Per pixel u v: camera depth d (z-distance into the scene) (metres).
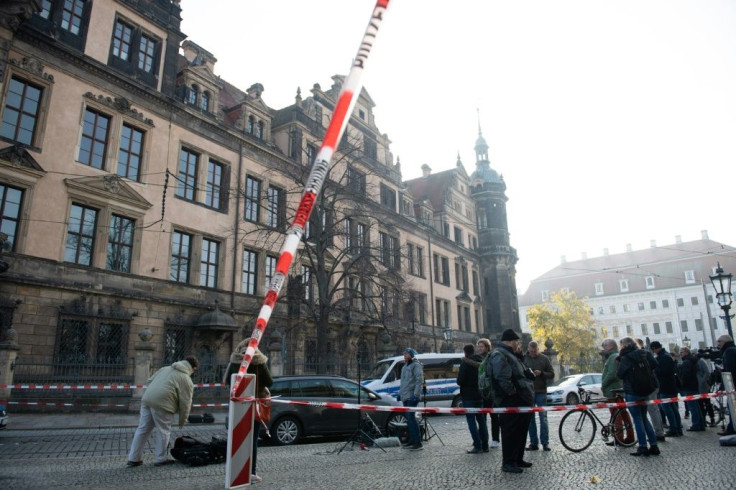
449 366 23.17
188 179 27.77
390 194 46.41
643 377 9.00
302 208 4.77
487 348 10.44
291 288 27.98
